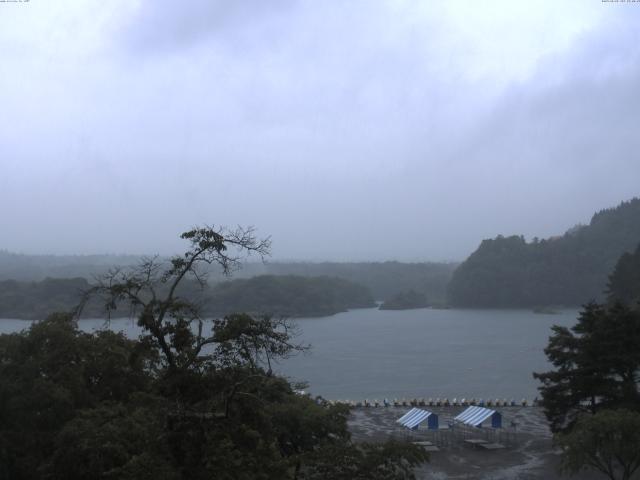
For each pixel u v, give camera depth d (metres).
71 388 36.34
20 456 33.41
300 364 129.50
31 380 36.38
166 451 22.45
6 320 156.38
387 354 144.75
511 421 63.62
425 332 197.50
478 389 100.88
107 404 36.34
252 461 22.33
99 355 39.75
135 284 23.17
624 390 52.56
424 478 48.19
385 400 80.94
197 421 22.41
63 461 29.50
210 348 39.03
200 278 24.17
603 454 40.47
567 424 57.31
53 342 39.12
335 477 25.09
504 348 156.12
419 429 64.06
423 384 105.81
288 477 24.73
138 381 39.41
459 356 142.25
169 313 24.23
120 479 21.97
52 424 34.81
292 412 34.41
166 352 23.30
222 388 23.30
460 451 55.97
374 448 25.98
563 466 43.69
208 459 21.41
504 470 50.16
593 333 54.09
